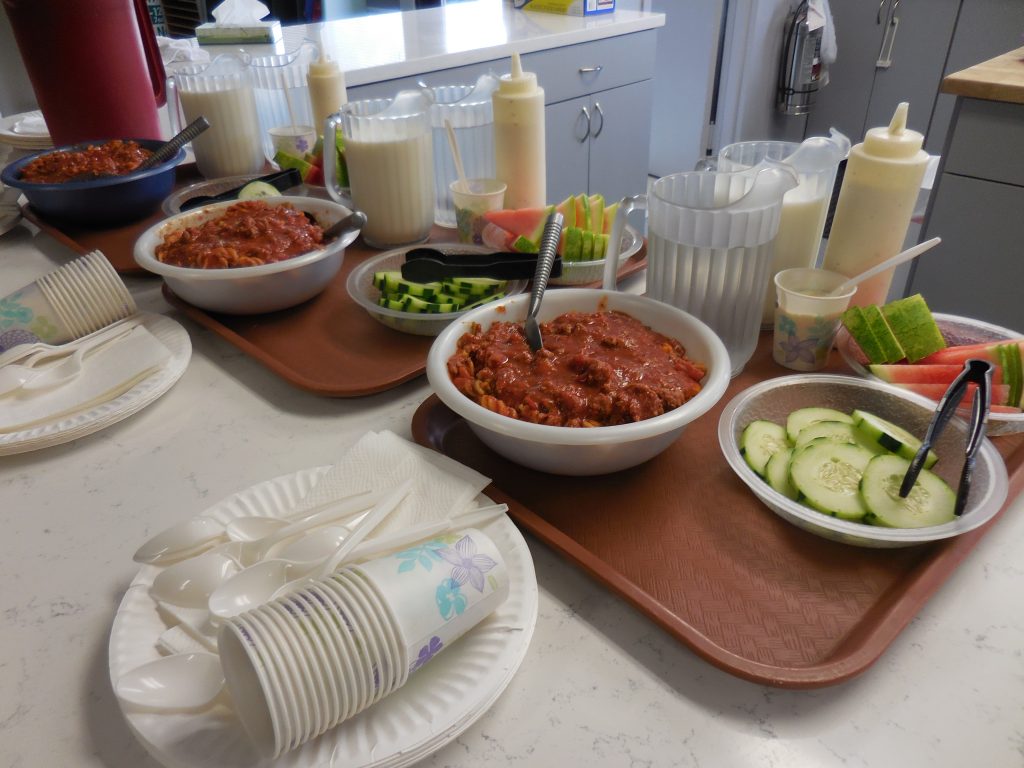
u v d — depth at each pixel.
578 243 1.08
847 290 0.88
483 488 0.68
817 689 0.52
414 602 0.47
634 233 1.22
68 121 1.58
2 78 2.23
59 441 0.79
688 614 0.58
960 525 0.60
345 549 0.57
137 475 0.77
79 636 0.58
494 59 2.43
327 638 0.44
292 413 0.87
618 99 2.98
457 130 1.36
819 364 0.91
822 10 3.30
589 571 0.62
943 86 1.79
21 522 0.70
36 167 1.38
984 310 1.96
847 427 0.74
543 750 0.49
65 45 1.49
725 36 3.51
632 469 0.75
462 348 0.79
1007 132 1.75
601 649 0.57
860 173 0.87
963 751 0.48
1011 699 0.52
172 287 1.03
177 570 0.55
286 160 1.53
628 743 0.50
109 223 1.37
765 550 0.65
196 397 0.91
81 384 0.87
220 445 0.81
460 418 0.84
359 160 1.22
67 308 0.95
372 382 0.88
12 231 1.44
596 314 0.83
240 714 0.43
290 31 2.70
